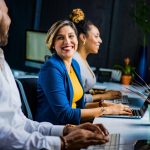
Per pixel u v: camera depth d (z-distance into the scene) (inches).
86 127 57.3
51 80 79.7
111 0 150.6
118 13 150.7
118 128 66.4
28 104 79.1
